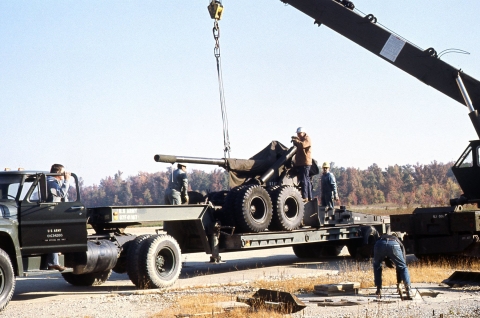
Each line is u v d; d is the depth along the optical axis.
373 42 15.42
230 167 15.45
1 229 10.01
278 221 15.22
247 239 14.34
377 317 7.91
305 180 16.98
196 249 14.80
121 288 12.42
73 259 11.43
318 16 15.57
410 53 15.30
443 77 15.20
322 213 16.67
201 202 15.54
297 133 17.02
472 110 14.70
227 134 15.66
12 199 10.50
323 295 10.14
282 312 8.34
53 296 11.54
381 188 109.00
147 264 11.80
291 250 22.02
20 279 14.76
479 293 10.09
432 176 115.38
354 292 10.31
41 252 10.58
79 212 11.09
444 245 15.10
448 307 8.63
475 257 14.65
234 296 10.00
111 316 8.76
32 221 10.52
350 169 113.62
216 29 15.55
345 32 15.54
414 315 8.01
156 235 12.30
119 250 12.23
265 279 12.52
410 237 15.78
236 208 14.43
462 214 14.77
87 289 12.49
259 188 14.90
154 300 10.23
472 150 15.86
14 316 9.17
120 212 12.03
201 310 8.56
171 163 14.27
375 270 9.84
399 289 9.59
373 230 18.14
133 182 108.44
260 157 16.62
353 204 100.81
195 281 13.10
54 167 11.36
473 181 15.91
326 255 18.75
